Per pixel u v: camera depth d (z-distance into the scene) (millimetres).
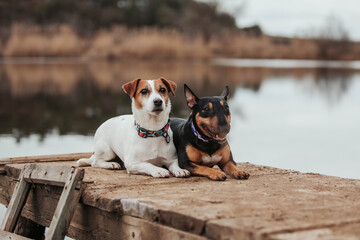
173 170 4898
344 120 12781
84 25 47688
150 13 51781
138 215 3652
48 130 11148
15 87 20062
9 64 28531
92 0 54062
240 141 10156
